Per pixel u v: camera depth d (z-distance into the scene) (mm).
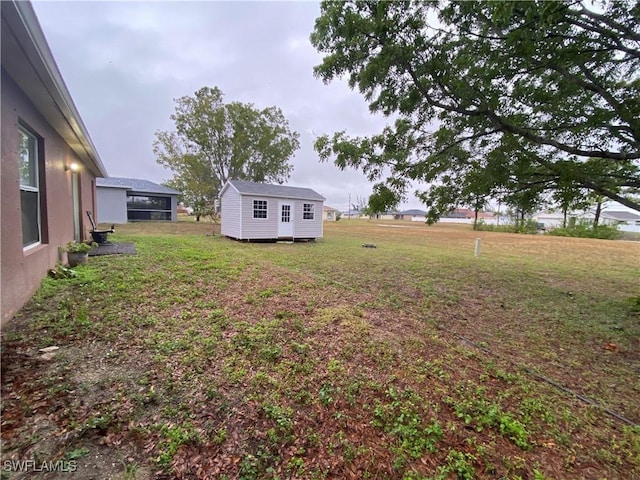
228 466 1571
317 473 1581
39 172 4461
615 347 3510
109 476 1439
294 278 5805
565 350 3404
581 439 1972
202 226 19328
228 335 3098
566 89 3941
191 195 23188
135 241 9930
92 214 10688
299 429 1891
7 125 3098
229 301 4176
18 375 2156
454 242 16688
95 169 9773
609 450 1886
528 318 4453
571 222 26125
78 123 4895
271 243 12430
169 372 2348
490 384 2576
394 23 3697
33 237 4238
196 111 22828
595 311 4895
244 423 1893
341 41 4148
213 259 7152
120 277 4875
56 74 3332
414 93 4262
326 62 4398
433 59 3891
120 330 3012
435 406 2207
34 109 4043
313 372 2547
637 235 27125
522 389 2527
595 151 3963
